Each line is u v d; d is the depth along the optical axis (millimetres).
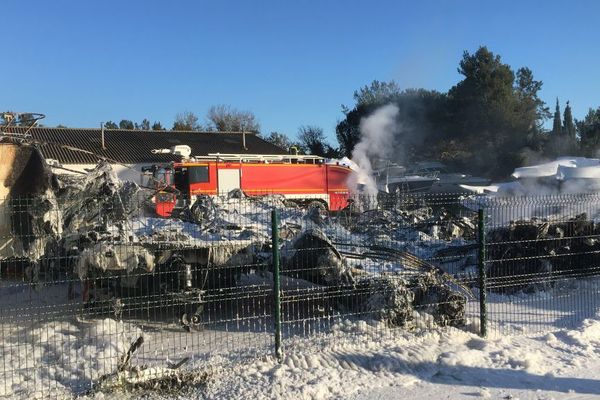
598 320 7891
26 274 9031
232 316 8359
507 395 5387
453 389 5520
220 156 22672
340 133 51625
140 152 31609
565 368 6113
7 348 6621
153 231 8438
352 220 12453
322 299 8102
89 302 7934
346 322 7348
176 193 11250
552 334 7230
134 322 7988
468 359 6246
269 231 9016
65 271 8977
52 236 8203
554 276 10266
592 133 50219
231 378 5613
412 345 6633
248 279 9508
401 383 5645
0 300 9031
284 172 23297
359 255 8969
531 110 45844
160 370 5523
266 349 6449
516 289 10031
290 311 8531
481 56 44969
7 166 8023
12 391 5328
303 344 6598
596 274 10891
